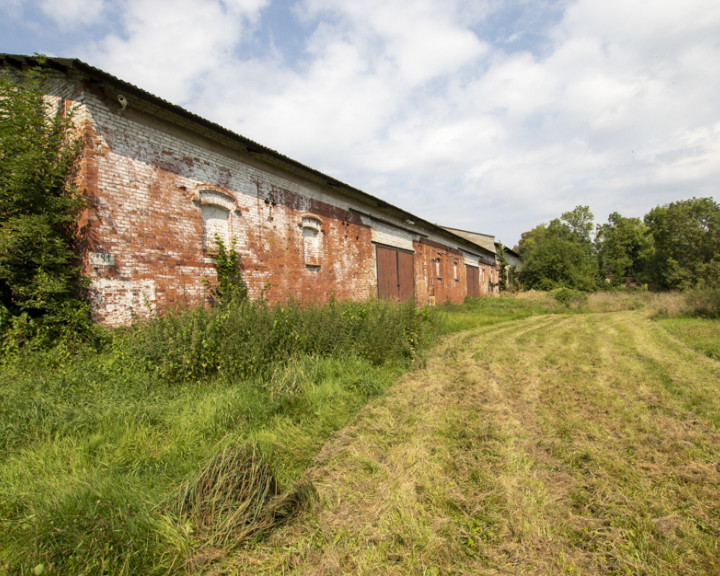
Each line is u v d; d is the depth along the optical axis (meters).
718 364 7.97
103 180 6.83
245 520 2.69
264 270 10.23
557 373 7.32
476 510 2.93
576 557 2.47
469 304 23.81
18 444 3.46
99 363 5.57
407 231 19.34
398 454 3.80
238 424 4.35
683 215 33.91
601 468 3.54
